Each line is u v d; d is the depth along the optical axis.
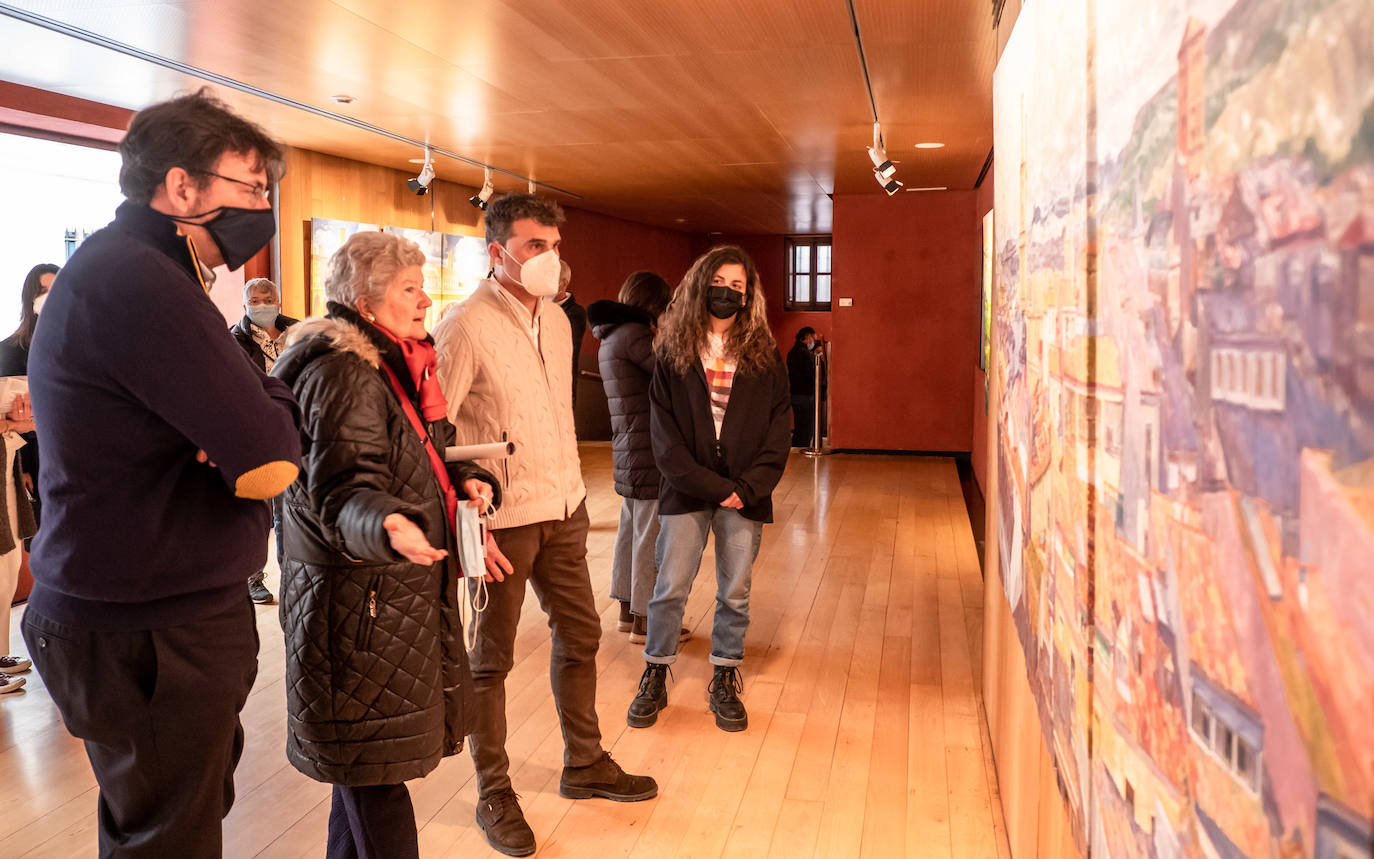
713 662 3.28
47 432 1.42
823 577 5.16
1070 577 1.51
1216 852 0.78
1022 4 2.35
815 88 5.49
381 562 1.70
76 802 2.70
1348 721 0.53
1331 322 0.55
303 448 1.77
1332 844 0.55
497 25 4.25
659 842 2.51
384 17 4.15
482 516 2.03
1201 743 0.82
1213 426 0.77
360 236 1.90
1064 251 1.56
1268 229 0.65
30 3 3.98
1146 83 0.99
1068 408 1.53
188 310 1.39
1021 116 2.26
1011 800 2.44
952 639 4.14
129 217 1.45
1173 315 0.89
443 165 8.38
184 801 1.50
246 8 4.04
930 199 10.15
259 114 6.20
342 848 2.05
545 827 2.58
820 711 3.37
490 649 2.47
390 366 1.91
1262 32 0.65
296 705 1.84
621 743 3.11
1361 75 0.50
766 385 3.17
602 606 4.63
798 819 2.63
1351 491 0.52
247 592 1.60
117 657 1.44
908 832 2.56
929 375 10.27
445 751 1.95
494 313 2.42
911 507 7.21
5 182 7.20
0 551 3.44
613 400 3.97
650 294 4.06
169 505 1.44
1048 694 1.77
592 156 7.96
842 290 10.37
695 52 4.70
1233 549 0.73
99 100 5.81
